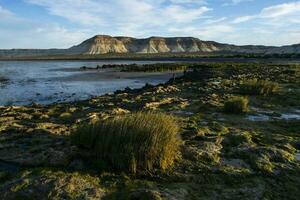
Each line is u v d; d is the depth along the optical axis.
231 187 7.43
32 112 15.52
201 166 8.26
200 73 40.38
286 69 42.81
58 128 11.55
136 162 7.82
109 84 40.16
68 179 7.03
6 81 45.59
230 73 39.69
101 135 8.55
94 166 7.86
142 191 6.68
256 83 21.44
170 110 15.40
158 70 61.62
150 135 8.16
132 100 18.77
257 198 6.99
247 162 8.72
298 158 9.27
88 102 18.91
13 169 8.02
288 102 18.25
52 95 30.84
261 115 15.02
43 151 8.79
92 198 6.49
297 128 12.87
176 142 8.70
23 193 6.63
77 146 8.86
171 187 7.21
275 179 7.91
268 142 10.50
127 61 128.12
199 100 17.92
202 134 10.73
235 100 15.39
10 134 10.88
